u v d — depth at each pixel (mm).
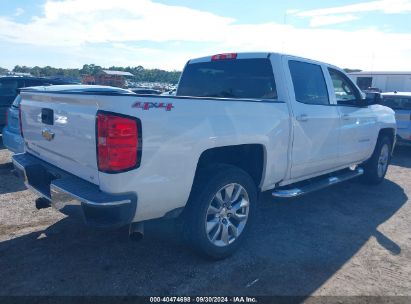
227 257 3479
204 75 4816
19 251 3490
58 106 3061
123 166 2592
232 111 3291
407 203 5418
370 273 3285
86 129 2719
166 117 2777
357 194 5852
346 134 4992
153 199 2809
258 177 3838
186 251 3562
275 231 4188
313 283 3086
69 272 3135
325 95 4668
